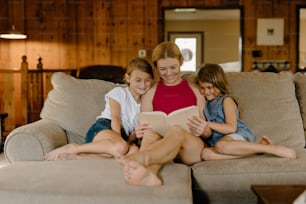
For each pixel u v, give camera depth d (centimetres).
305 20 606
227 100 221
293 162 191
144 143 194
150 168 165
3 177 167
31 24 614
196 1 607
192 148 201
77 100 248
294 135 239
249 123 240
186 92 229
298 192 138
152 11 613
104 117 230
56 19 613
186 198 148
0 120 415
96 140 210
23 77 488
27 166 184
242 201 191
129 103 231
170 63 224
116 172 172
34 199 153
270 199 130
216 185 188
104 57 620
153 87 234
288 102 247
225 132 212
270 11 605
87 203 150
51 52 617
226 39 614
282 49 608
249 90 246
